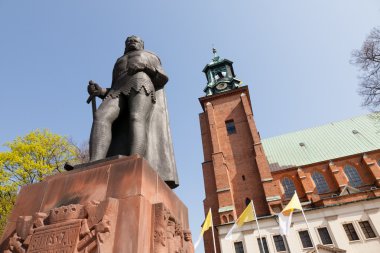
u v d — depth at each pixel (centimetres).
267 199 3183
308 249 2698
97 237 209
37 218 242
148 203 254
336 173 3781
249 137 3891
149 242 233
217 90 4709
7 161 1684
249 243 2847
